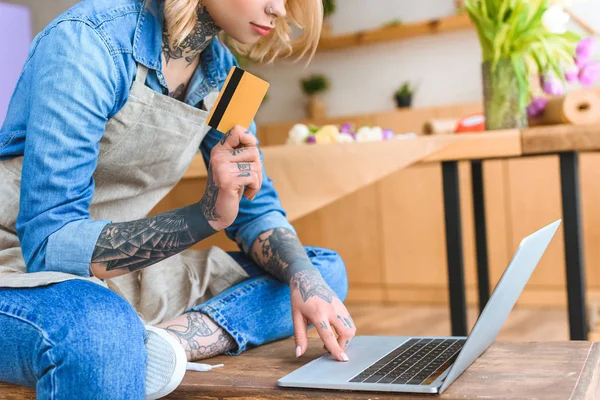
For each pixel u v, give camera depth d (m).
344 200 3.98
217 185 1.02
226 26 1.16
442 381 0.93
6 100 4.36
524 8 2.09
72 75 1.04
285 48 1.37
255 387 1.00
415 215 3.85
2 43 4.35
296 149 2.06
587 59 2.15
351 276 4.02
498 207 3.70
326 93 4.45
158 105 1.19
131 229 1.03
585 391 0.89
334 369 1.05
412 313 3.63
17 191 1.16
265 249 1.34
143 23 1.15
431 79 4.21
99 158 1.20
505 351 1.12
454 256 2.13
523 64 2.14
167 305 1.31
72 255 1.02
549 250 3.62
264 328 1.29
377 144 2.02
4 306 0.94
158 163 1.27
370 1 4.30
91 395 0.89
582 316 1.98
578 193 1.97
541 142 1.96
